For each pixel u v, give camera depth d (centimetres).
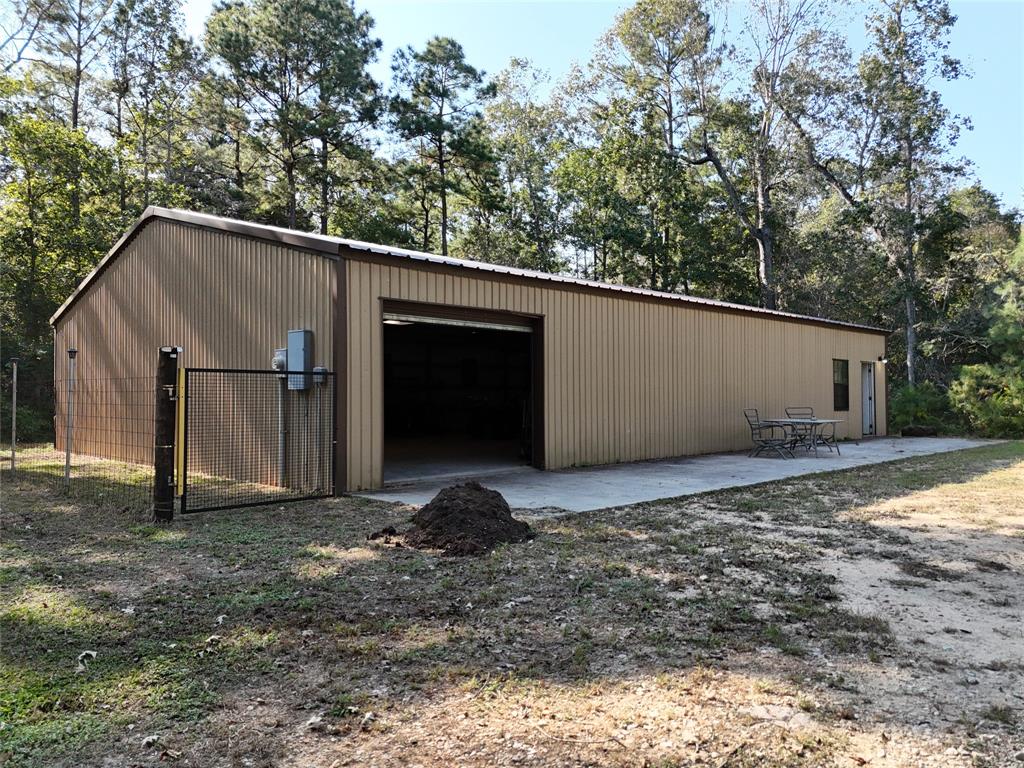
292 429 751
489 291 855
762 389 1312
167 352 581
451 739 221
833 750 214
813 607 353
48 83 2253
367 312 729
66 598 368
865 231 2400
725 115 2455
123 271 1109
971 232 2692
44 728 227
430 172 2716
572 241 3034
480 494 523
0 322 1723
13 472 898
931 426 1767
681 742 219
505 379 1995
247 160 2653
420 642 305
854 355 1593
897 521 578
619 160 2600
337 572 417
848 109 2295
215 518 587
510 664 282
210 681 265
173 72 2402
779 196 2692
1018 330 1719
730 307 1224
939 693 255
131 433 1058
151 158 2397
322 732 226
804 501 678
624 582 396
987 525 562
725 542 498
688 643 305
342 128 2489
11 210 1811
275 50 2302
